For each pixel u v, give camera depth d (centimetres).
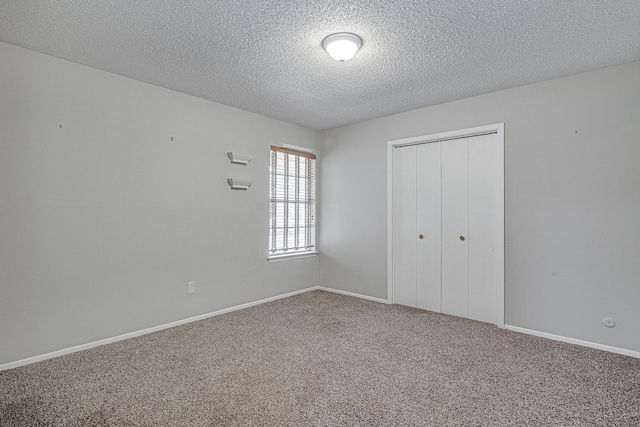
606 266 266
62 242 254
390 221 402
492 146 332
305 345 275
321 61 259
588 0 183
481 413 181
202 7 190
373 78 291
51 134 249
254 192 395
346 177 449
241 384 211
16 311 234
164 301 313
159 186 310
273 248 425
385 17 200
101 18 201
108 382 212
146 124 301
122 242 286
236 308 374
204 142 345
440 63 261
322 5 188
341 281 454
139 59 256
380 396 198
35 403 188
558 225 287
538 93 298
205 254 346
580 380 217
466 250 349
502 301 315
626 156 258
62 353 253
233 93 330
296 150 449
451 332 306
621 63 260
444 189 365
